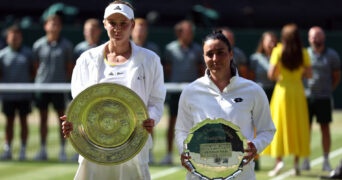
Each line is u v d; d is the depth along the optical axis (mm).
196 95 11570
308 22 53125
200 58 25375
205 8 46688
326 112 22984
